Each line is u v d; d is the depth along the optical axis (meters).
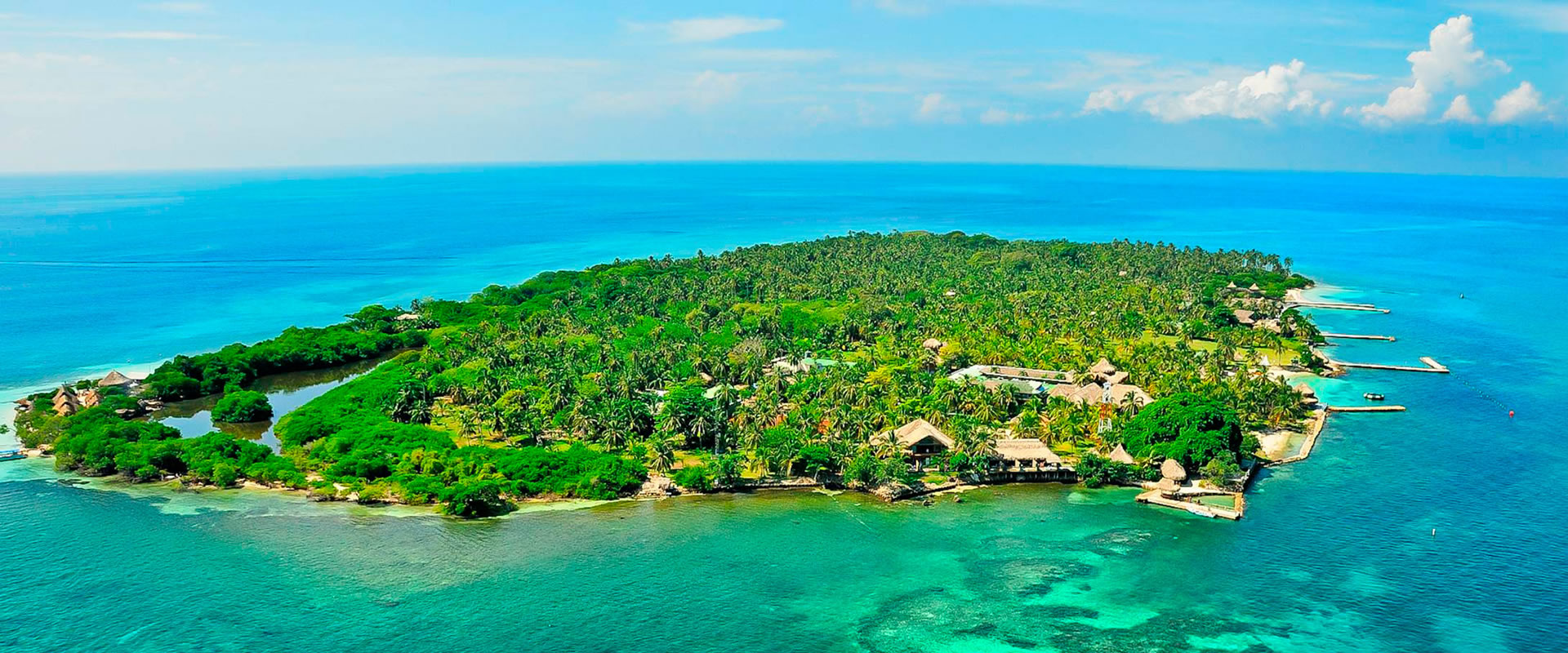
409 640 136.88
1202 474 192.25
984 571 157.25
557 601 147.25
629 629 140.12
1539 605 145.88
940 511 180.00
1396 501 184.38
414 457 193.12
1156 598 148.50
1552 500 184.88
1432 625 140.62
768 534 169.88
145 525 170.50
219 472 187.00
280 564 157.00
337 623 140.62
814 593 150.25
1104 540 168.25
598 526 172.38
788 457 191.12
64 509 176.88
